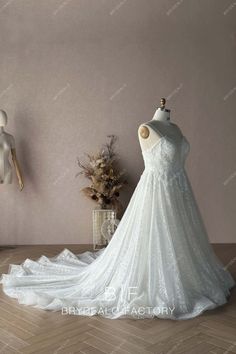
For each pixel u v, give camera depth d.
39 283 3.48
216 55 5.25
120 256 3.11
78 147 5.33
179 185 3.24
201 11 4.99
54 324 2.72
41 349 2.35
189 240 3.20
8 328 2.66
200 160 5.32
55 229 5.39
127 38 5.24
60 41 5.25
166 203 3.11
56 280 3.46
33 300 3.04
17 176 5.27
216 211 5.35
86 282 3.23
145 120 5.29
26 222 5.39
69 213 5.38
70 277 3.43
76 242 5.39
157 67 5.27
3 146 5.00
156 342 2.44
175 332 2.58
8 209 5.38
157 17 5.07
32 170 5.36
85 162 5.32
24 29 5.15
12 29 5.14
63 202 5.37
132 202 3.25
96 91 5.29
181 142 3.30
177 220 3.11
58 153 5.34
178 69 5.27
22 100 5.30
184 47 5.25
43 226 5.40
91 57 5.26
